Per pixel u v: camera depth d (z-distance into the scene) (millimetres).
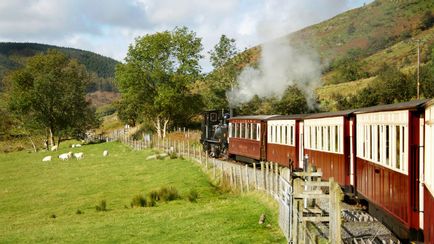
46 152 79125
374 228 16062
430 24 178625
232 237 17656
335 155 22422
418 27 178250
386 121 15148
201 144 57438
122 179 39312
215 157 49188
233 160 45656
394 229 14359
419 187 12109
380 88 62500
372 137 17219
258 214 21125
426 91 60750
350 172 21062
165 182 35312
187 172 38375
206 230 19391
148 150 61000
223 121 50344
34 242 20609
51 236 21547
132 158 55156
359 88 89438
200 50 83250
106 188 36000
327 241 13969
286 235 16438
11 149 96250
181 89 82688
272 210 21109
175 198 29859
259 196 24453
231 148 45125
